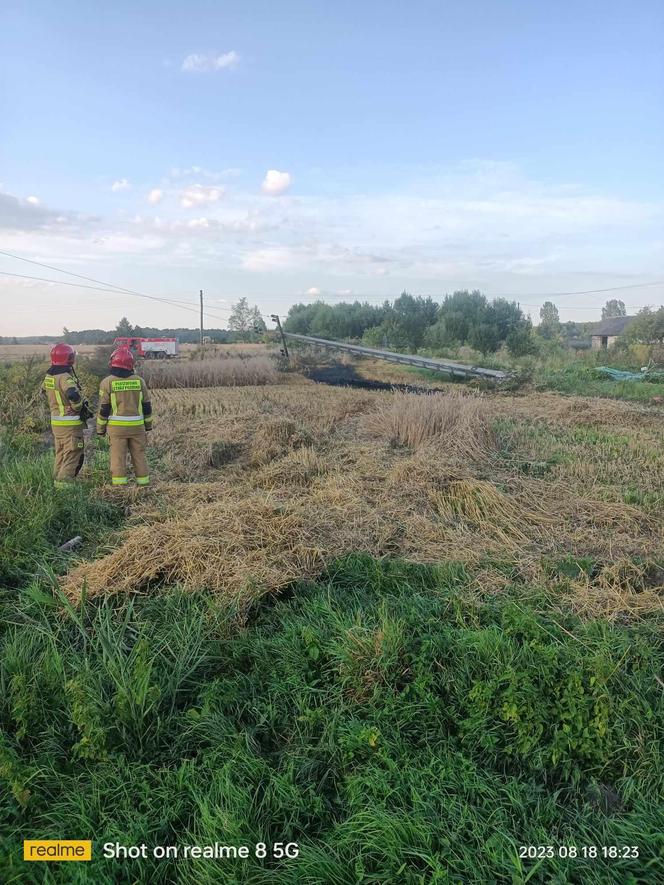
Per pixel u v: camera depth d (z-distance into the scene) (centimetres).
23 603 412
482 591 434
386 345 4025
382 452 858
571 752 284
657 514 612
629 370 2495
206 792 262
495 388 1902
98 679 317
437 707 306
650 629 377
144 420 691
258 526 503
